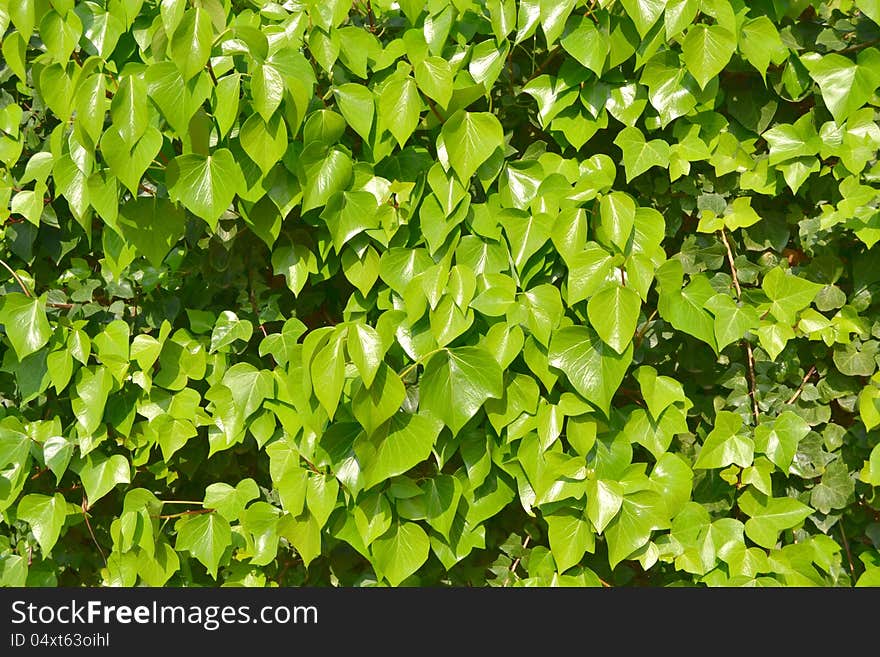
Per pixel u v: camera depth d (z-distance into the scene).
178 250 2.04
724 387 1.99
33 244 2.10
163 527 2.11
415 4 1.69
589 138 1.82
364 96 1.73
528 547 2.10
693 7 1.63
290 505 1.80
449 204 1.72
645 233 1.71
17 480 1.96
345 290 2.08
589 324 1.75
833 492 1.90
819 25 1.86
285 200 1.73
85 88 1.61
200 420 1.95
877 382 1.81
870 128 1.76
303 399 1.80
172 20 1.55
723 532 1.84
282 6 1.80
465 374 1.69
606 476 1.77
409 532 1.83
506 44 1.73
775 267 1.89
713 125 1.84
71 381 1.99
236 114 1.58
